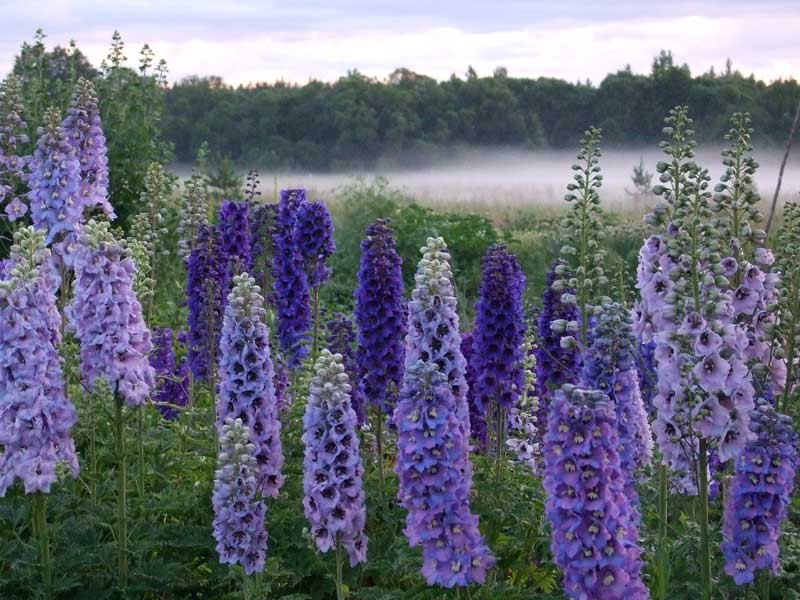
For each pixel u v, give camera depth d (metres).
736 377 5.99
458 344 6.85
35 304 6.40
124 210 18.28
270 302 11.66
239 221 11.52
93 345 6.82
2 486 6.39
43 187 9.55
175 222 17.92
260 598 6.45
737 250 7.12
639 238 20.48
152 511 7.43
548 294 8.79
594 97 82.00
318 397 6.09
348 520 6.12
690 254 6.25
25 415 6.32
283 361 11.05
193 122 80.06
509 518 7.59
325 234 10.95
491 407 8.93
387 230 8.44
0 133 11.00
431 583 5.79
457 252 22.55
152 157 18.61
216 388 9.80
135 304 6.95
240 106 81.12
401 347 8.34
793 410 7.32
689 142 6.65
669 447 6.42
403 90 86.31
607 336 6.37
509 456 9.31
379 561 7.14
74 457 6.65
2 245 14.66
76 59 19.39
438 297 6.81
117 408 6.95
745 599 6.53
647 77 75.38
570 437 5.16
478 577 5.80
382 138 82.12
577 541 5.19
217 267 10.05
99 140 10.31
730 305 6.09
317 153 79.88
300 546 7.01
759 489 6.00
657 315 6.82
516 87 87.44
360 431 8.84
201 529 7.20
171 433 9.02
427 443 5.61
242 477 6.13
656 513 7.63
